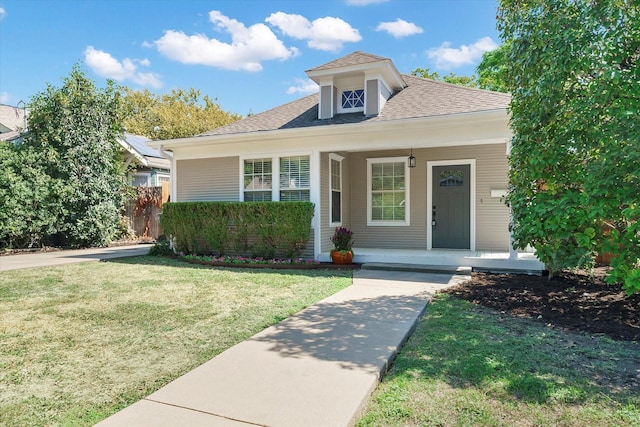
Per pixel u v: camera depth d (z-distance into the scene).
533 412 2.50
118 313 4.84
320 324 4.32
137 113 36.47
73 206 12.74
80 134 12.83
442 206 9.77
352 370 3.06
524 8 4.92
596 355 3.43
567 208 4.23
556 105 4.46
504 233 9.23
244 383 2.85
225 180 10.12
